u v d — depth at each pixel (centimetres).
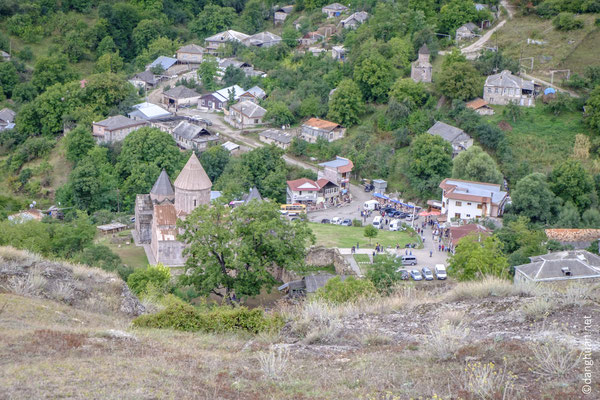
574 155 11438
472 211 9844
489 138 11794
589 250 8369
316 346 2475
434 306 2886
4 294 3062
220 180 11519
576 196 10300
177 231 7875
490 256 6178
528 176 10119
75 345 2333
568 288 2748
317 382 2056
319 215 10638
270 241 5534
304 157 12794
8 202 11256
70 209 11244
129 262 7981
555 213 9944
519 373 1956
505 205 9956
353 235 9294
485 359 2083
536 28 15200
